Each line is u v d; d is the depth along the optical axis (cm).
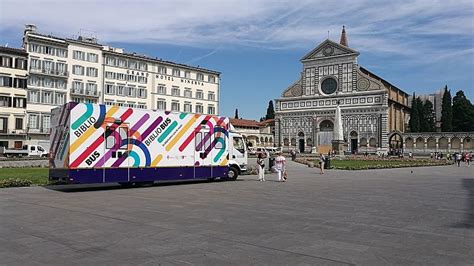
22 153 7062
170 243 970
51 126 2378
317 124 11519
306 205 1611
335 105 11269
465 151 9775
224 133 2878
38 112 7550
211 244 962
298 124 11894
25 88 7394
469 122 11606
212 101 10312
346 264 805
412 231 1113
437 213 1413
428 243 976
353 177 3341
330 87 11481
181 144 2623
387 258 846
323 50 11588
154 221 1252
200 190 2247
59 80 7775
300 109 11875
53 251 898
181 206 1583
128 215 1366
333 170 4475
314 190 2227
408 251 902
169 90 9400
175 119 2600
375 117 10606
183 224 1205
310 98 11694
